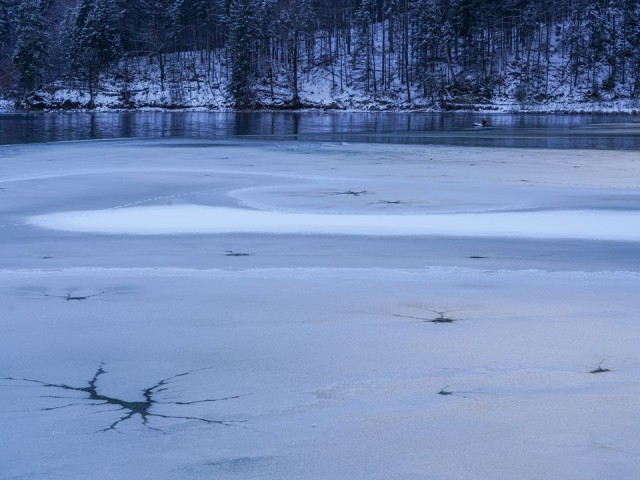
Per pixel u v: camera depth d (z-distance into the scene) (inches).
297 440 183.0
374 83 4025.6
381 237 492.4
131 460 172.9
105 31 4148.6
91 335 272.4
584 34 4224.9
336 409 202.1
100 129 2049.7
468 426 190.5
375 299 325.1
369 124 2393.0
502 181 827.4
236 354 249.9
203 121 2618.1
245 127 2182.6
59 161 1060.5
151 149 1295.5
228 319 293.1
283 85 4229.8
